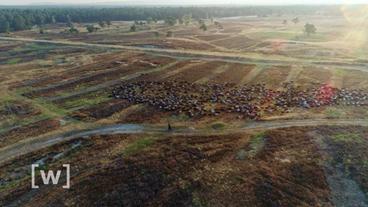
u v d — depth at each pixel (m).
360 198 34.72
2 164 43.22
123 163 41.31
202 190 35.78
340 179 37.44
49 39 143.38
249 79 74.50
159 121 53.84
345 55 96.12
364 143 43.56
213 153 42.62
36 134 51.31
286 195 34.88
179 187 36.31
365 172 38.22
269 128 49.38
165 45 118.44
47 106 62.66
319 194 35.16
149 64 90.50
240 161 40.66
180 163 40.59
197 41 127.94
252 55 97.44
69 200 35.41
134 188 36.59
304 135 46.25
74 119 56.34
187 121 53.38
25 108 61.88
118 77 79.62
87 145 46.97
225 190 35.69
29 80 79.69
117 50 112.00
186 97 63.66
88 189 36.88
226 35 143.25
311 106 57.19
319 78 73.12
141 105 60.97
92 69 87.69
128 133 50.19
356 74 75.25
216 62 90.69
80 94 68.62
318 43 118.31
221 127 50.56
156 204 34.19
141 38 138.88
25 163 43.19
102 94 67.88
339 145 43.31
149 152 43.72
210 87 69.38
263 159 40.91
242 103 59.75
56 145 47.50
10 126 54.50
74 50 115.50
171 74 80.31
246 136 47.03
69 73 84.94
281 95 62.84
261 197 34.69
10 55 110.94
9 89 73.06
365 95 60.94
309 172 38.31
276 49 108.12
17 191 37.41
